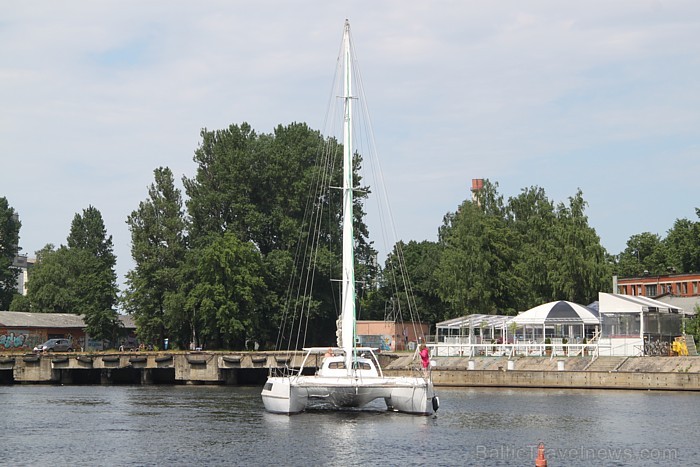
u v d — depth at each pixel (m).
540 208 142.38
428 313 149.38
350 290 62.09
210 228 131.12
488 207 155.12
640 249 177.75
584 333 102.31
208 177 134.38
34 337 133.50
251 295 117.81
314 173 131.00
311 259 128.75
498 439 49.91
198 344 127.56
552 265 126.44
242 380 106.62
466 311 129.38
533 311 102.81
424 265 149.12
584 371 86.31
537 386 88.00
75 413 66.12
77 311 158.88
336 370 63.41
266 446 47.78
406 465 41.97
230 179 130.38
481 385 90.00
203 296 118.12
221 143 133.50
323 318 131.75
